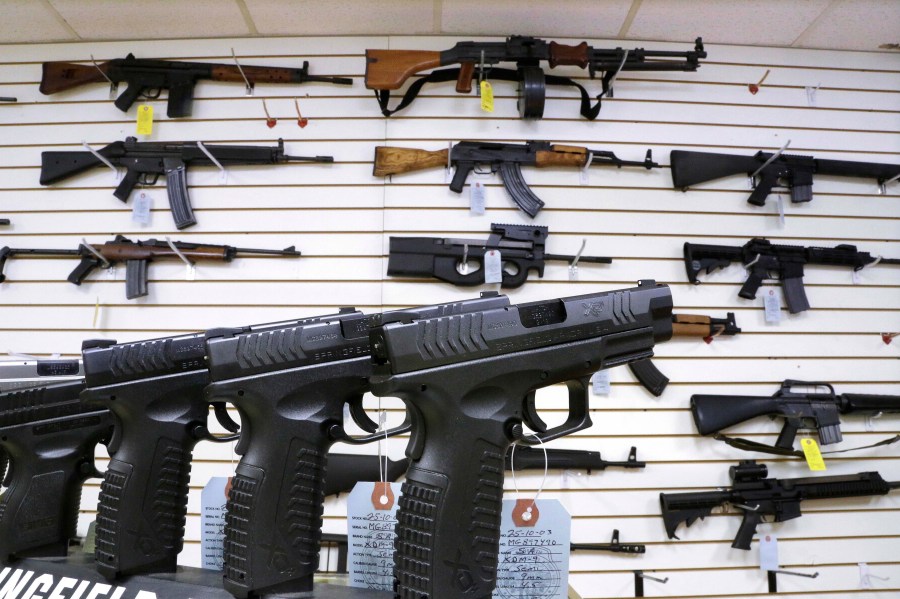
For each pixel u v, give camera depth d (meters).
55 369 1.98
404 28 3.66
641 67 3.58
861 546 3.41
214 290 3.50
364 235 3.54
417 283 3.48
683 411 3.46
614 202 3.62
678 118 3.73
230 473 3.33
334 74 3.71
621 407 3.43
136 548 1.59
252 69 3.62
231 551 1.46
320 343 1.55
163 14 3.52
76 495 1.87
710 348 3.53
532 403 1.47
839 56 3.86
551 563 1.58
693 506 3.29
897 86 3.87
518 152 3.54
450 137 3.65
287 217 3.57
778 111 3.79
